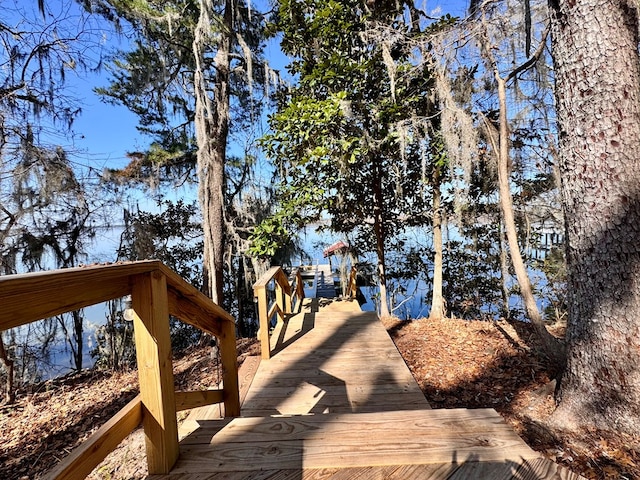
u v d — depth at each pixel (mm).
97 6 5621
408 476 1149
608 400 2514
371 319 5043
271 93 7797
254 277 8477
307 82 5617
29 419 3900
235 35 6996
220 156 6805
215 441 1367
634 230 2410
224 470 1200
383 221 7066
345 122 4996
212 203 6762
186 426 1489
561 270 6465
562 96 2758
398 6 5234
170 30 5699
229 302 9531
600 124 2506
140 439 2861
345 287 7734
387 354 3580
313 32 5383
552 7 2801
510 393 3465
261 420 1518
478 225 7477
